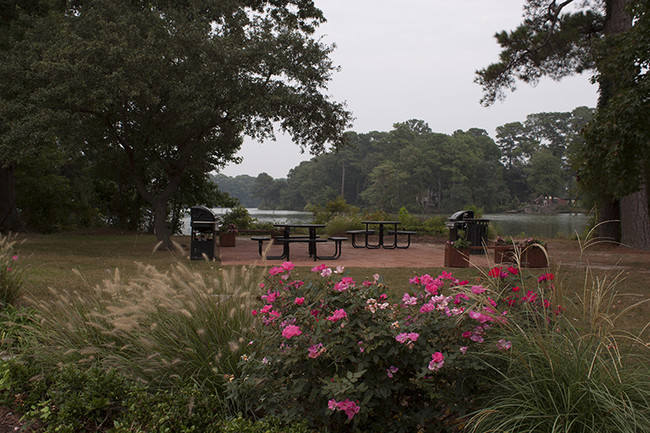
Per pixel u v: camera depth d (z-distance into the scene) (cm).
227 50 1255
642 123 1071
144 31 1298
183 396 280
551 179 10000
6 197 2023
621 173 1152
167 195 1434
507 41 1869
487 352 268
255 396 284
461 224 1380
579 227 4097
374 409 273
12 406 308
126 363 329
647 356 290
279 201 13638
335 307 280
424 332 266
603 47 1233
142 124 1325
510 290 325
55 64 1113
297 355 257
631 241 1652
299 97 1333
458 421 266
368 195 10481
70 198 2423
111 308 331
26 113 1200
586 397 239
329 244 1723
